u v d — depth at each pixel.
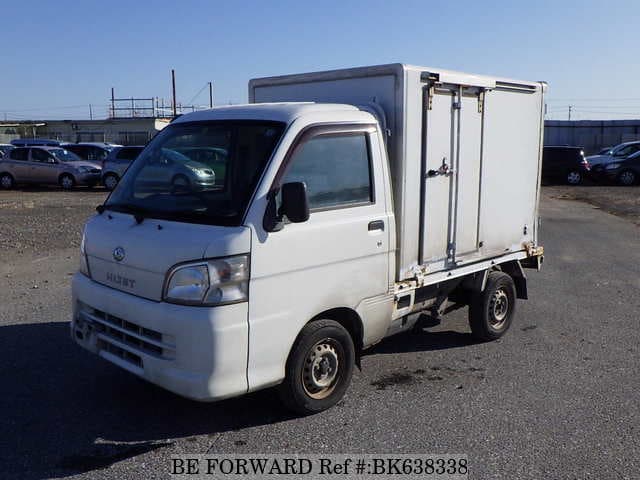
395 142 5.06
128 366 4.31
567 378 5.67
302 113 4.50
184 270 4.00
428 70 5.18
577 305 8.30
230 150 4.47
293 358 4.46
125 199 4.83
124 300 4.30
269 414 4.75
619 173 30.27
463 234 5.88
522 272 6.97
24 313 7.25
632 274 10.37
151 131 54.22
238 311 4.03
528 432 4.57
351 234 4.68
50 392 5.11
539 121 6.84
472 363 6.03
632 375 5.77
